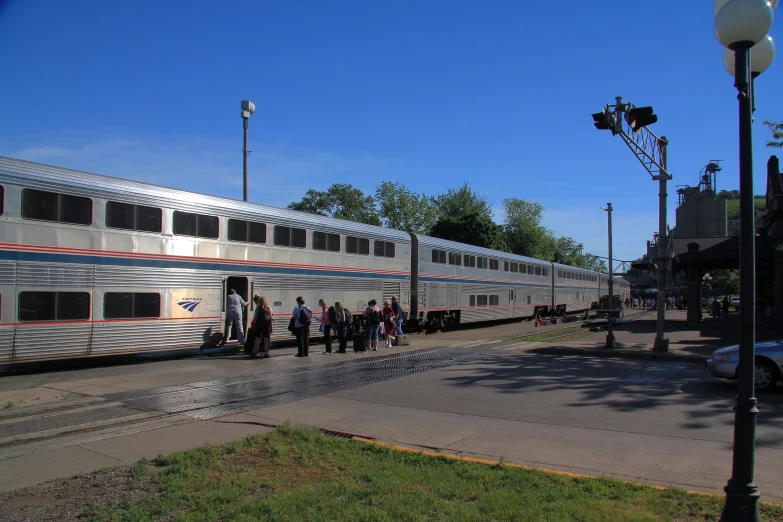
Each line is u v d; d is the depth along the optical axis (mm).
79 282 13359
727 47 4660
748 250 4395
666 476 5922
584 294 56188
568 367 14586
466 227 67062
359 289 22547
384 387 11422
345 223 22156
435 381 12203
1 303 11984
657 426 8133
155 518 4773
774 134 17516
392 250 24891
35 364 14805
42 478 5781
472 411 9148
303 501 5035
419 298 26984
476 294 33031
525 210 86625
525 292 40750
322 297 20562
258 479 5699
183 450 6805
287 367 14516
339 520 4625
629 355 16828
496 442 7270
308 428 7891
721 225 67562
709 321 37031
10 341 12062
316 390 11062
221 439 7309
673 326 31766
